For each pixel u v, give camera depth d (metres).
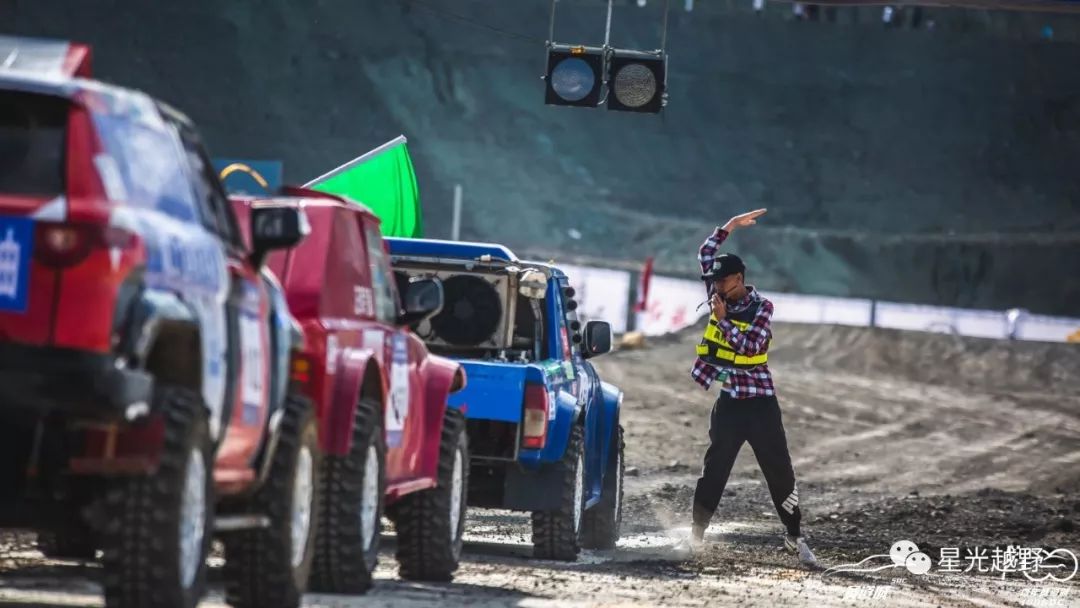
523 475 36.91
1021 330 180.62
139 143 18.22
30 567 27.12
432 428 29.94
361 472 25.23
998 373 147.12
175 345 18.20
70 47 19.08
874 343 151.88
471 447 36.59
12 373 16.08
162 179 18.58
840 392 125.94
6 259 16.23
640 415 103.94
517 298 38.81
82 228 16.27
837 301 182.50
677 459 85.12
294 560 22.36
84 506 17.61
